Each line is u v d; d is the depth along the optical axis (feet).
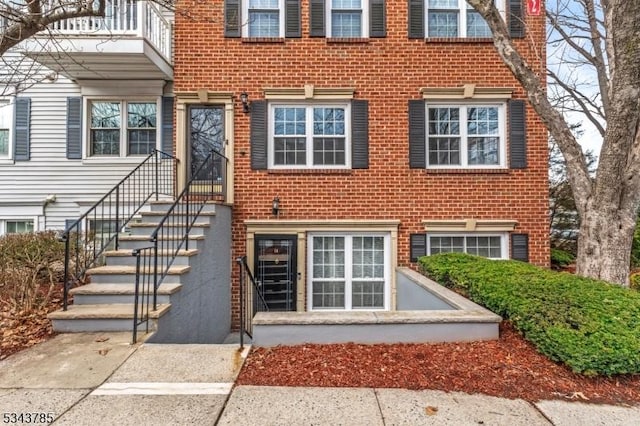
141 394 9.11
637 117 14.88
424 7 24.32
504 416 8.23
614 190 15.37
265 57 23.93
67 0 18.22
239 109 23.82
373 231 23.75
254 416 8.21
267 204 23.66
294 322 12.10
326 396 9.04
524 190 23.71
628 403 8.86
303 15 24.13
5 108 26.73
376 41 24.08
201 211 20.36
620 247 15.28
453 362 10.71
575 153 16.61
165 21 25.32
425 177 23.80
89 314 13.19
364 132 23.84
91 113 26.71
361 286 23.90
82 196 26.23
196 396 9.03
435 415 8.24
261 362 10.87
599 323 10.61
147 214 20.24
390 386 9.50
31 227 26.27
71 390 9.27
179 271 15.49
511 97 23.93
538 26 24.08
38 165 26.37
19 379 9.80
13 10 15.85
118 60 22.85
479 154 24.31
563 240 38.93
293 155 24.22
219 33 23.90
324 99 23.90
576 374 9.96
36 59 21.44
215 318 20.39
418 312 12.96
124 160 26.30
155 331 13.24
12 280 16.20
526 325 11.64
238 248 23.47
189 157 24.04
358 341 12.21
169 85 26.37
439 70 24.07
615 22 15.12
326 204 23.68
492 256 23.95
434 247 24.02
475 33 24.57
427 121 24.30
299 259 23.43
